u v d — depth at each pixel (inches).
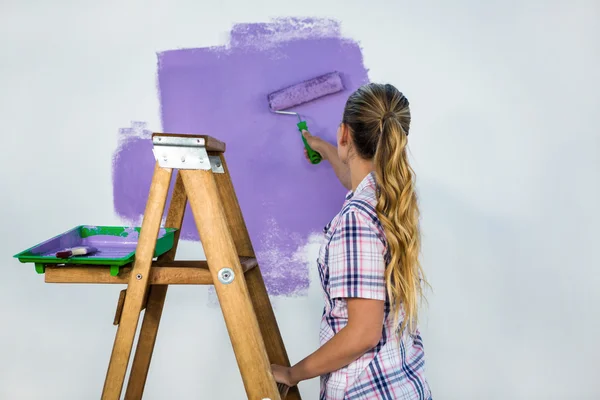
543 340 75.2
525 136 73.2
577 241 74.1
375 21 72.4
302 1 72.3
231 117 73.5
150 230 44.2
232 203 53.8
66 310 76.5
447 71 72.8
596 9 71.9
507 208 74.0
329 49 72.6
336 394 42.0
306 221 74.7
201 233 43.7
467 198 74.0
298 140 73.6
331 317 43.5
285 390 48.1
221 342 76.2
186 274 45.4
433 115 73.2
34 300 76.3
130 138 74.0
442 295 74.9
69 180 74.9
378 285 40.1
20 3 73.3
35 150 74.7
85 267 45.2
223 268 43.6
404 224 41.5
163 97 73.5
